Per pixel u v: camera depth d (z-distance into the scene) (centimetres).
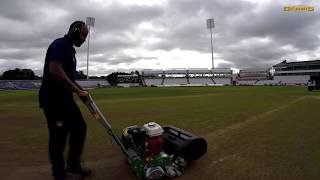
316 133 686
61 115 343
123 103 1781
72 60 354
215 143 593
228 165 438
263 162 452
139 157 363
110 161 478
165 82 9550
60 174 349
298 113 1106
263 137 646
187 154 424
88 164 461
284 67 9738
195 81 9662
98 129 798
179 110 1293
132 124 895
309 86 3553
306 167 423
